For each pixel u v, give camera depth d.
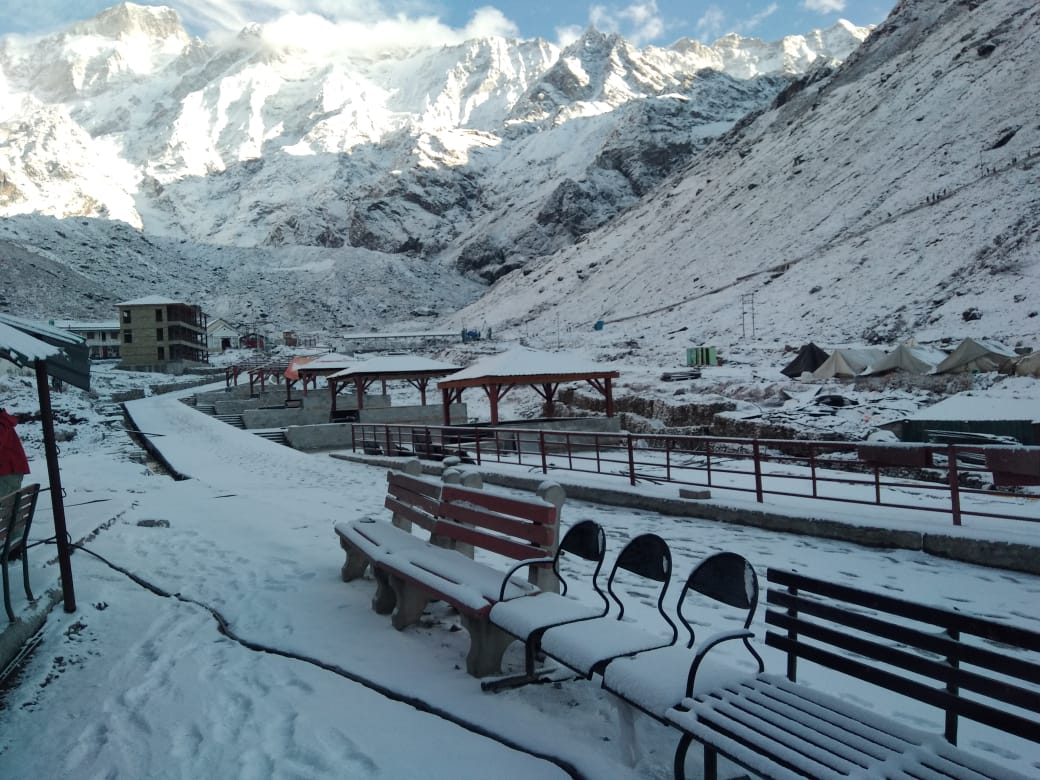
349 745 3.31
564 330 95.69
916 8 146.25
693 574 3.37
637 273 114.56
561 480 11.52
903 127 102.19
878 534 7.50
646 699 2.86
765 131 151.62
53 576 6.08
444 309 172.25
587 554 4.00
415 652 4.51
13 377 38.03
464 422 30.58
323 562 6.95
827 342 51.09
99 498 10.68
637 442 25.06
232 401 41.03
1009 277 50.25
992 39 107.06
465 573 4.56
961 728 3.57
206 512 10.05
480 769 3.06
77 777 3.15
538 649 3.94
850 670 2.77
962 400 18.48
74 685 4.19
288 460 18.55
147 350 72.50
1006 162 73.50
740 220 110.31
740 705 2.72
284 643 4.74
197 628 5.14
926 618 2.51
